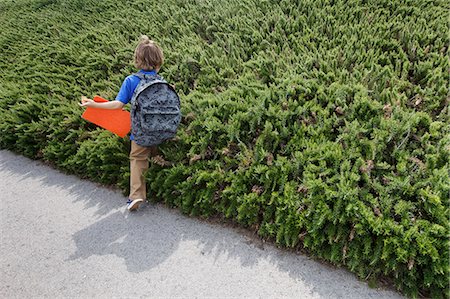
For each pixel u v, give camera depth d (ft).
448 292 7.39
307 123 10.37
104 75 15.01
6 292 8.50
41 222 10.68
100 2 21.17
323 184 8.48
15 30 21.02
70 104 13.70
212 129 10.47
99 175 12.12
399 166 8.68
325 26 14.49
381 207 8.14
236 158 10.12
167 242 9.50
